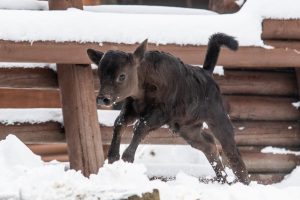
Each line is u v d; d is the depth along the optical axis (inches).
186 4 1464.1
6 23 901.8
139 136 748.6
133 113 768.9
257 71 1132.5
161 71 762.8
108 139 1032.2
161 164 1037.8
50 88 995.3
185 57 968.9
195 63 975.0
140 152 1132.5
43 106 1210.6
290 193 619.2
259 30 1015.0
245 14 1024.2
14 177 592.1
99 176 581.9
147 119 756.6
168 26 967.0
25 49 901.8
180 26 972.6
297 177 1089.4
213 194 569.3
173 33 964.6
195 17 994.1
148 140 1041.5
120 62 721.0
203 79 829.8
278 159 1108.5
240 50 1002.7
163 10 1087.0
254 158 1101.7
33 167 613.3
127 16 958.4
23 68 985.5
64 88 954.1
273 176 1111.6
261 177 1108.5
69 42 917.2
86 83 950.4
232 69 1120.8
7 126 978.1
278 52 1016.9
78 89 944.9
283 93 1138.0
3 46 893.8
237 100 1111.6
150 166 1027.9
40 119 992.2
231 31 1001.5
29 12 922.1
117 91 718.5
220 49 897.5
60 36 914.7
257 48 1008.2
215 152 875.4
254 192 603.8
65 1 978.1
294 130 1126.4
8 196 536.1
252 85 1122.0
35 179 562.6
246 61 1011.3
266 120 1123.9
